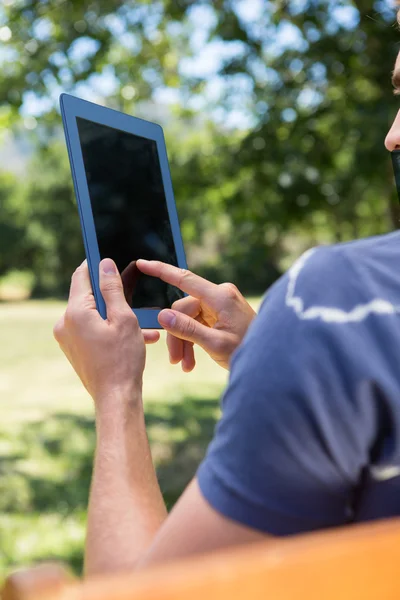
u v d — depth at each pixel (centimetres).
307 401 79
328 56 672
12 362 1534
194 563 51
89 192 155
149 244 168
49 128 796
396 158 109
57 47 735
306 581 52
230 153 779
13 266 3800
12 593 48
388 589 55
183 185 886
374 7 607
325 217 917
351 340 81
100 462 110
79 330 125
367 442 82
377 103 652
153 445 784
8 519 531
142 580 49
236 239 817
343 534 56
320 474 81
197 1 763
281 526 80
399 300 85
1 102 739
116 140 167
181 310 168
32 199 3716
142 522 100
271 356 81
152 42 862
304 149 722
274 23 732
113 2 744
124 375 121
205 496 83
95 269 137
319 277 85
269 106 736
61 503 570
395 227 699
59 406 1062
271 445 80
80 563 448
